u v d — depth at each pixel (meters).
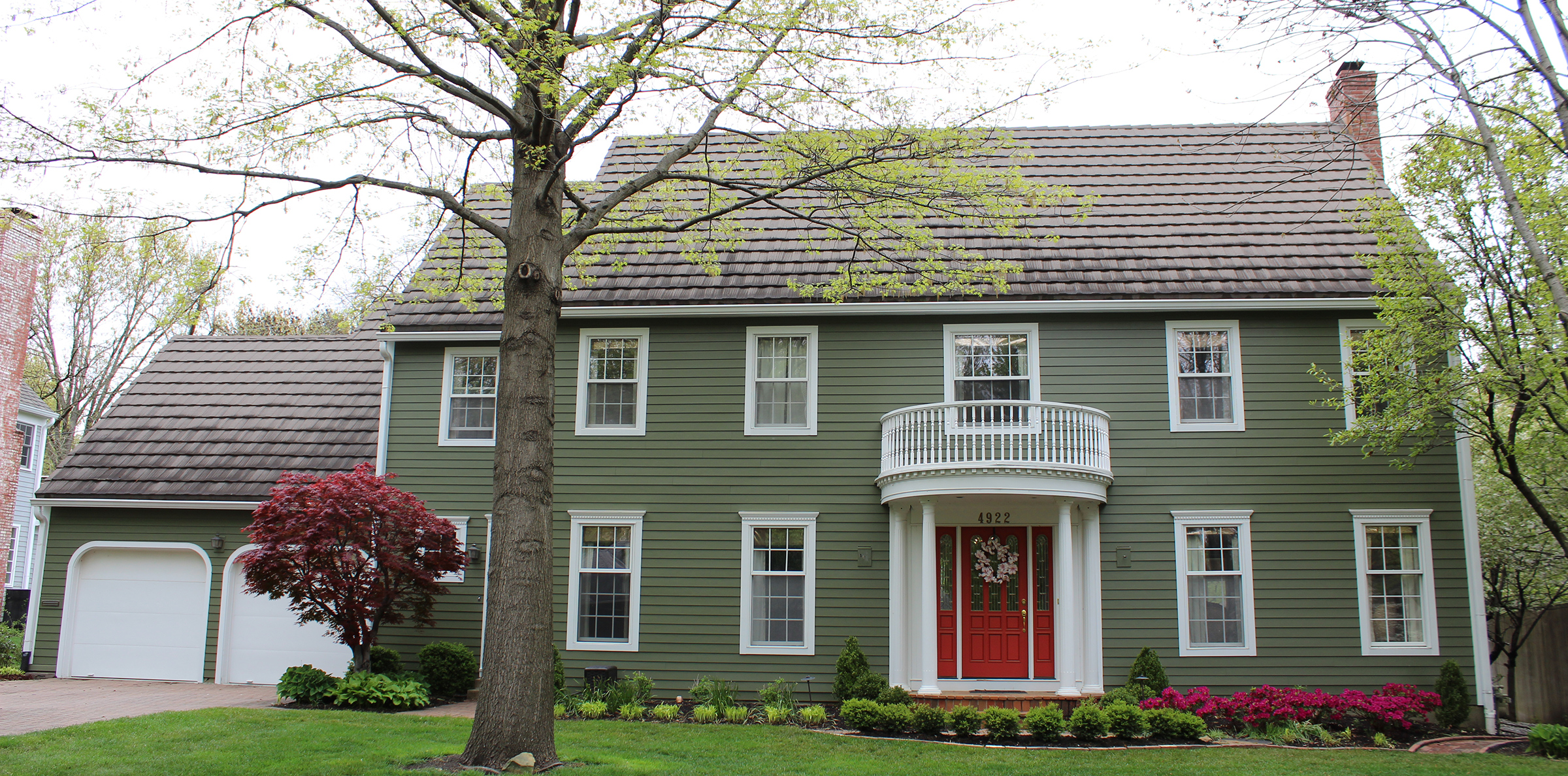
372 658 14.15
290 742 9.96
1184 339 14.77
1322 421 14.33
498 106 9.65
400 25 9.11
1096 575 13.80
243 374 18.41
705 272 15.48
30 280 15.56
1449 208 12.05
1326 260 14.98
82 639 16.25
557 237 9.95
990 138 11.66
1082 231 15.85
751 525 14.76
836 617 14.36
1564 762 10.68
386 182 9.67
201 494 16.08
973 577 14.70
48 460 29.48
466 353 15.77
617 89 9.43
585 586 14.92
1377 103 9.94
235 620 16.02
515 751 8.76
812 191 15.59
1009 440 13.69
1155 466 14.36
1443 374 12.23
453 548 13.86
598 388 15.44
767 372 15.26
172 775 8.59
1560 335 11.20
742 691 14.31
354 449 16.58
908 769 9.70
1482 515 16.30
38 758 9.14
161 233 9.72
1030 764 10.12
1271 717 12.54
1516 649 15.87
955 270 13.41
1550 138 9.66
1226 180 16.84
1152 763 10.30
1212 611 14.03
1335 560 13.98
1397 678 13.62
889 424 14.34
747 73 9.76
